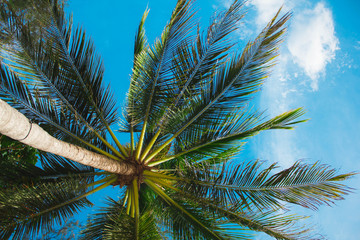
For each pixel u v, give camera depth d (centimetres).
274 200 480
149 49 571
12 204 383
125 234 408
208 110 561
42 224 400
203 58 557
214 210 502
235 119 546
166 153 716
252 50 528
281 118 523
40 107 490
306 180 473
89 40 537
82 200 480
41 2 477
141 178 587
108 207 577
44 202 416
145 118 607
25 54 457
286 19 497
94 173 599
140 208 686
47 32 494
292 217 462
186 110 569
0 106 243
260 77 535
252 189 493
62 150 361
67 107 527
